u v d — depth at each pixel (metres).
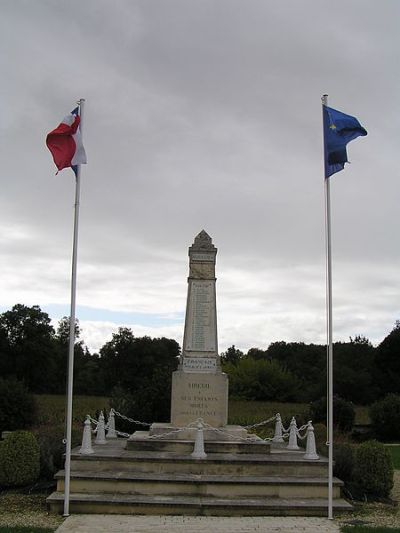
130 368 89.62
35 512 12.04
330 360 12.41
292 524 11.31
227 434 15.39
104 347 91.56
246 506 12.05
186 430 15.27
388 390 64.06
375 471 13.91
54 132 12.27
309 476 13.56
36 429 24.52
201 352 16.38
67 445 11.91
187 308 16.67
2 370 87.88
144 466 13.55
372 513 12.40
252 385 61.56
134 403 22.62
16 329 89.25
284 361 81.19
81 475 12.88
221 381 16.16
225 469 13.57
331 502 11.91
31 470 13.89
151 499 12.30
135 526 10.92
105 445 16.11
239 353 95.06
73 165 12.42
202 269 16.89
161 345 93.44
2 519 11.44
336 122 12.85
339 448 15.24
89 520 11.34
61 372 90.94
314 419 30.17
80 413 35.12
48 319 91.25
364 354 74.38
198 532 10.56
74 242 12.33
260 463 13.62
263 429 28.23
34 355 88.06
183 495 12.69
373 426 31.52
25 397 25.03
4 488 13.86
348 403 31.59
